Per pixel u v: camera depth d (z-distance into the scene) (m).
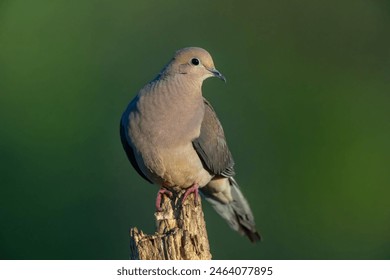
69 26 16.56
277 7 18.00
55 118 15.63
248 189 16.22
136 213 14.72
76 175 15.05
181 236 8.21
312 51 18.00
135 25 16.91
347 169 17.03
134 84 16.47
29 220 14.58
